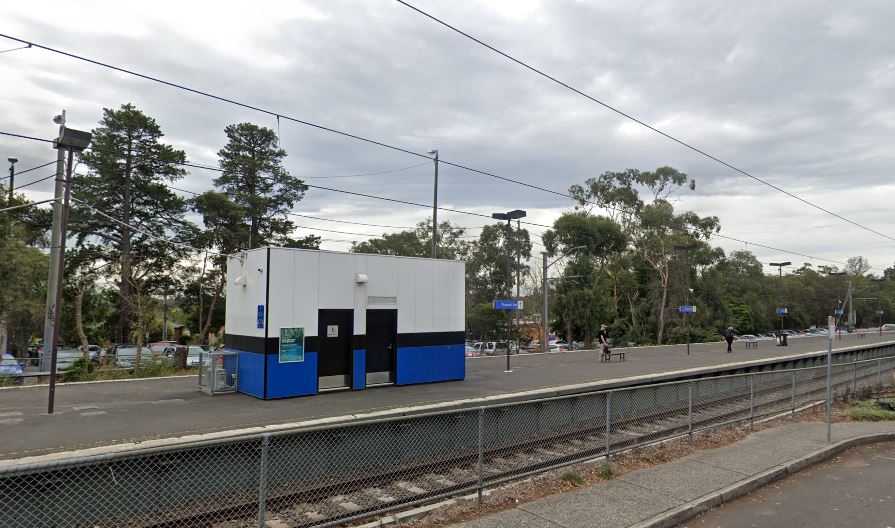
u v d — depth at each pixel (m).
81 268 38.38
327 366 14.52
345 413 11.27
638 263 62.00
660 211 60.12
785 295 93.31
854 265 113.81
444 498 7.57
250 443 8.82
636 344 55.75
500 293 65.75
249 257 14.37
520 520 6.33
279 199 45.25
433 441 11.03
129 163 37.84
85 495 7.45
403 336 16.03
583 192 62.94
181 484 8.20
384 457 10.30
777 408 15.97
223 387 14.20
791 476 8.66
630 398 14.84
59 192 19.36
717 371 21.72
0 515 6.87
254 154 44.91
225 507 7.69
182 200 39.84
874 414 13.47
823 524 6.56
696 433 11.54
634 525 6.17
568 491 7.48
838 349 33.91
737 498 7.54
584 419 14.25
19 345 39.31
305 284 14.08
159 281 41.31
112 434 9.30
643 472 8.39
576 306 48.94
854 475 8.74
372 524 7.02
